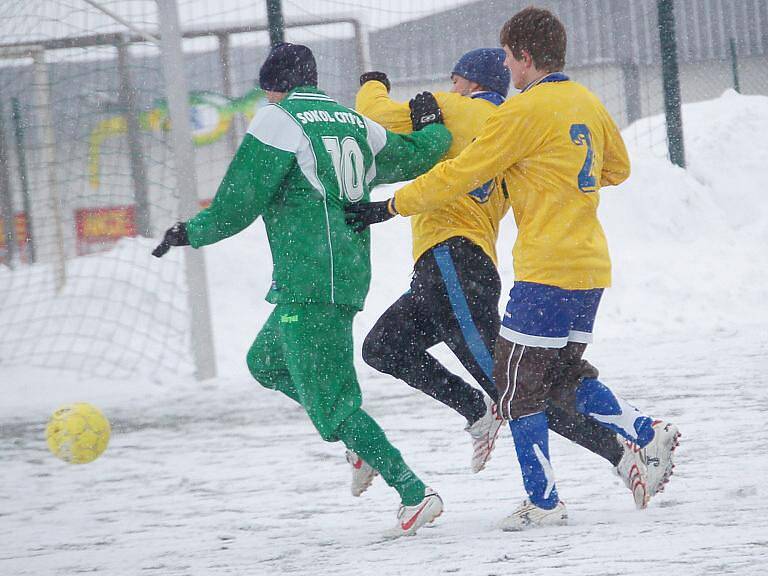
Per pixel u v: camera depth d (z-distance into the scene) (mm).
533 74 15273
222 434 25594
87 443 17141
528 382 15062
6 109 48562
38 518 18781
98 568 15148
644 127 56688
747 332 34719
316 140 15430
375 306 39156
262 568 14367
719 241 46344
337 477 20812
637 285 40438
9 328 37156
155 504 19422
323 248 15336
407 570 13375
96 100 45688
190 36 48188
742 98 59188
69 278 40562
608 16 86625
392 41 64188
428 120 17938
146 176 43281
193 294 33188
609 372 29500
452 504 18000
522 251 15031
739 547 13148
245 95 48844
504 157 14719
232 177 15242
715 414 23406
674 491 17234
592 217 15133
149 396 30906
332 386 15523
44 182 46000
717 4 92750
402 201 15281
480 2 66500
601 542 13922
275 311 16906
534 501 15273
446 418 25547
